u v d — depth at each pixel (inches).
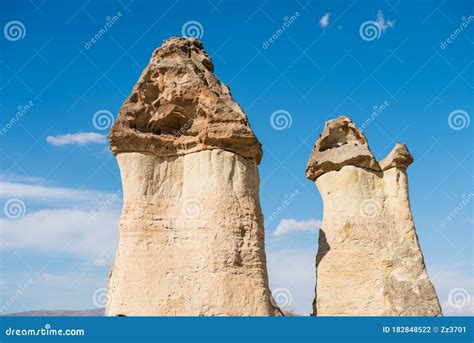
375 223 1134.4
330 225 1149.7
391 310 1066.7
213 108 976.3
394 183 1157.1
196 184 969.5
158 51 1035.3
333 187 1166.3
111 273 992.2
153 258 941.8
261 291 932.0
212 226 941.2
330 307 1108.5
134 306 916.6
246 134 971.9
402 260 1101.7
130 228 952.9
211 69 1066.7
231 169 968.3
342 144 1196.5
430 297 1066.7
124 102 999.6
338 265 1120.2
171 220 963.3
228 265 925.2
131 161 978.7
